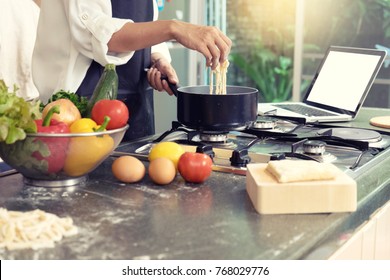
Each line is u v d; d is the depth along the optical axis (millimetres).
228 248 1042
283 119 2170
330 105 2416
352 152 1702
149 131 2137
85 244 1051
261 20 5879
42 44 1928
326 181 1246
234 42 5922
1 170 1527
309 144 1631
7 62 2652
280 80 5953
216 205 1264
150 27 1749
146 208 1236
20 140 1284
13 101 1258
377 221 1435
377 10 5418
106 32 1767
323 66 2562
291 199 1217
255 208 1236
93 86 1939
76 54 1874
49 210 1217
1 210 1110
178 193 1339
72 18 1789
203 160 1395
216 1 4496
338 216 1221
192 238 1083
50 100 1509
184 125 1782
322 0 5594
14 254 1008
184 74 4211
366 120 2309
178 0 4191
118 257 997
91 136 1302
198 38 1692
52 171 1326
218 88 1767
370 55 2348
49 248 1031
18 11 2664
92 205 1251
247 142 1836
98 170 1514
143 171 1408
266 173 1301
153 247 1040
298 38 4758
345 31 5566
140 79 2051
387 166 1604
